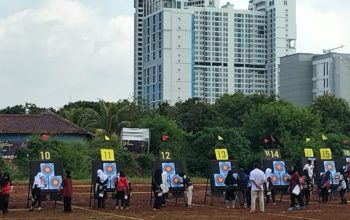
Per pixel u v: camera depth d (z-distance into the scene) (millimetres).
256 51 184625
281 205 31641
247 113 78000
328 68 148750
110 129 76312
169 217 24359
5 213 25328
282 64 161625
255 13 184500
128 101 83375
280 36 183000
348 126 87812
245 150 60562
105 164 29547
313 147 60562
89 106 108500
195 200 34250
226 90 178125
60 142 55656
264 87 186250
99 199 28750
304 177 29641
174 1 173375
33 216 24297
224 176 31516
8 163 54312
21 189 40500
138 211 27078
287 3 184000
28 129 67375
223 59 177875
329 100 90125
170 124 65375
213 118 88812
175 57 164250
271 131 64500
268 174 31906
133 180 50719
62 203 31172
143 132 62969
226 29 178750
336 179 35125
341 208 29812
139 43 177000
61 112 89812
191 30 167625
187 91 166125
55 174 28625
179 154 61781
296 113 64938
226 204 30266
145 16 175625
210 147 61219
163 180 28875
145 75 173250
